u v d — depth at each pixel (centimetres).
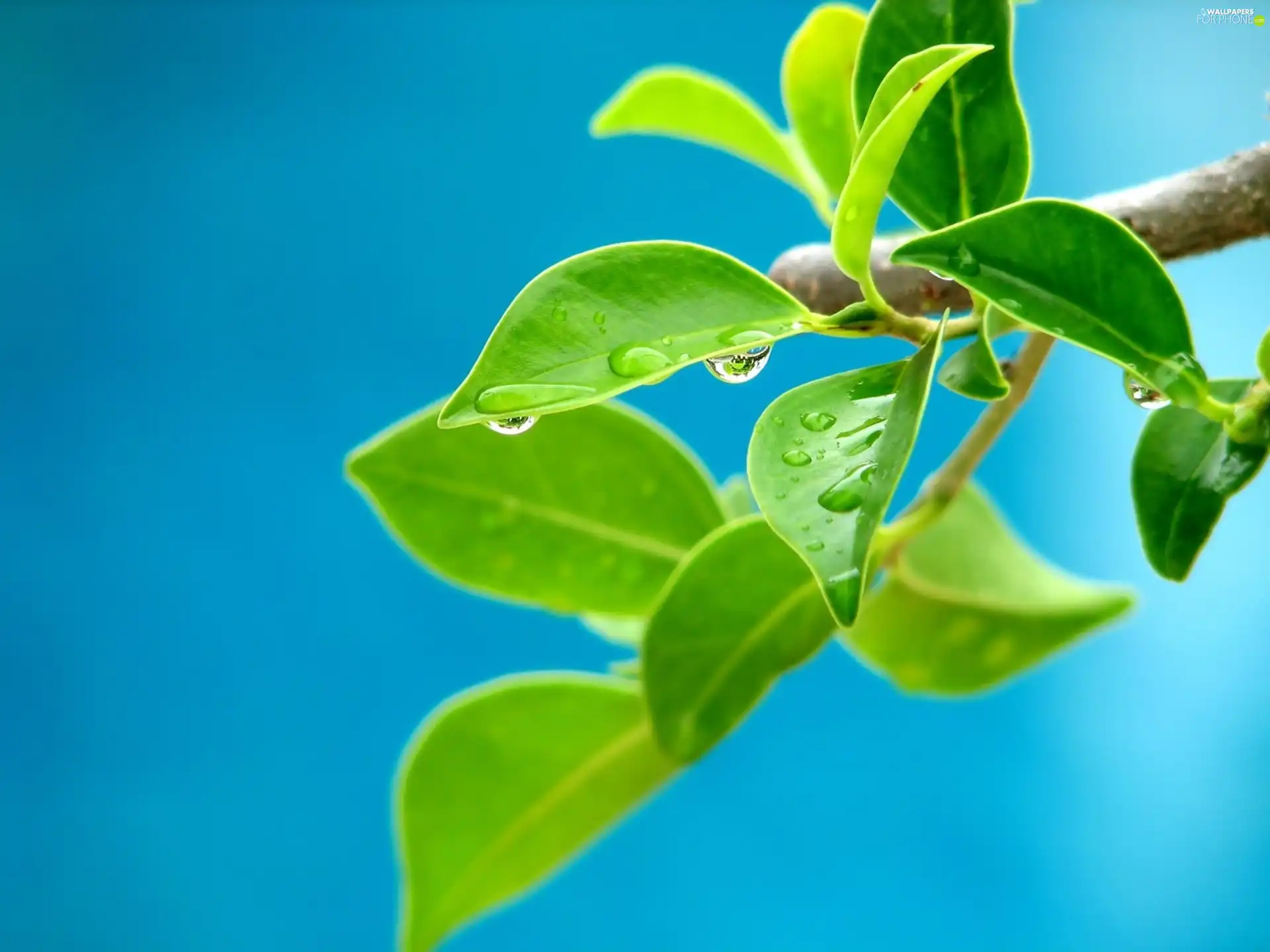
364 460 34
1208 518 30
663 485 35
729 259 29
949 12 30
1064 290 29
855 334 29
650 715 33
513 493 35
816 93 35
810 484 28
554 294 29
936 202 31
